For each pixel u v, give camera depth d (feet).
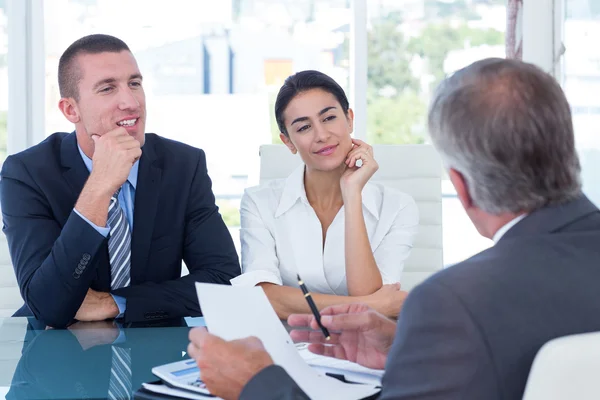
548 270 2.99
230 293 4.31
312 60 14.28
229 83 14.17
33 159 7.29
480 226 3.47
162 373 4.24
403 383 2.92
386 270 7.36
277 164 8.81
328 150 7.11
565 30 13.92
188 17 13.98
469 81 3.23
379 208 7.74
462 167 3.28
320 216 7.57
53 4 13.75
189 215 7.70
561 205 3.23
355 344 4.69
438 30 14.48
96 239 6.28
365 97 14.35
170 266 7.54
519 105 3.12
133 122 7.00
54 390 4.26
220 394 3.51
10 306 8.57
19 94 13.70
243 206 7.81
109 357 5.02
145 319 6.43
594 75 12.88
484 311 2.86
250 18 14.10
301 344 4.84
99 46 6.95
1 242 8.63
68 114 7.16
